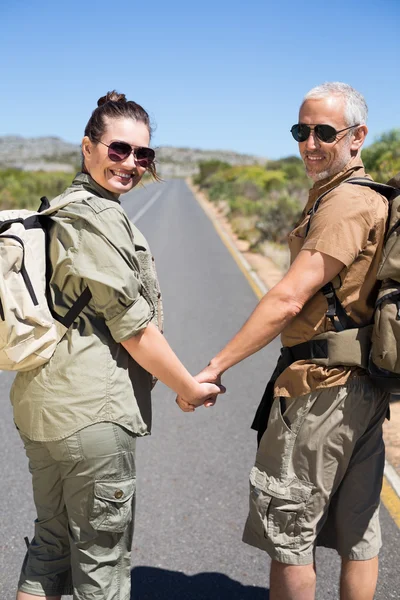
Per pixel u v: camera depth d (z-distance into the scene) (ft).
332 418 6.95
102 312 6.45
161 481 12.64
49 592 7.24
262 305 6.95
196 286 35.55
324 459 7.00
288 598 7.13
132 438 6.79
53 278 6.53
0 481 12.70
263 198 112.16
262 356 22.06
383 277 6.62
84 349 6.50
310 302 7.07
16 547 10.35
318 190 7.53
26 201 97.86
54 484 7.05
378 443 7.45
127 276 6.37
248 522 7.47
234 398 17.66
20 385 6.72
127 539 7.04
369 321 7.06
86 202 6.52
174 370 6.81
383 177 52.95
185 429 15.38
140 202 118.32
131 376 6.91
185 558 10.07
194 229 70.03
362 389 7.02
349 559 7.38
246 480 12.68
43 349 6.42
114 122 7.01
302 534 7.07
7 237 6.32
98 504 6.62
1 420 16.26
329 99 7.21
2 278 6.20
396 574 9.52
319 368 6.96
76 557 6.88
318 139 7.25
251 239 59.31
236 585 9.43
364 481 7.33
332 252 6.66
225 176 185.68
